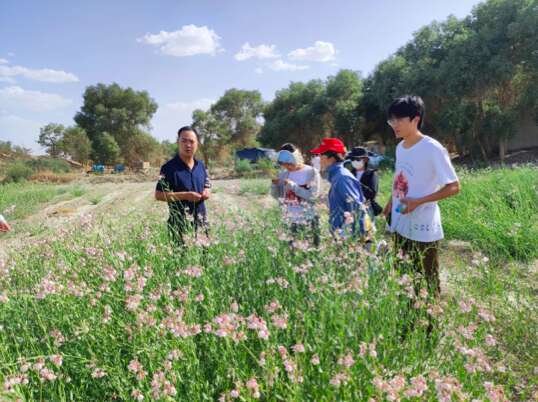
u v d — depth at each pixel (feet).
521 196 24.50
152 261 10.57
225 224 12.06
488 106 92.73
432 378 6.42
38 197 60.64
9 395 5.92
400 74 106.63
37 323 8.46
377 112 126.93
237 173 117.60
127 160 227.20
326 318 7.64
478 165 82.17
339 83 133.28
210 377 7.57
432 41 105.60
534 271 14.82
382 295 8.47
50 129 209.56
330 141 11.97
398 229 10.93
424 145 10.14
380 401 5.76
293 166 14.75
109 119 223.30
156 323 7.61
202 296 8.05
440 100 98.12
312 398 6.54
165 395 6.01
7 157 176.35
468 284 10.41
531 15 80.38
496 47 84.94
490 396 5.83
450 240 22.15
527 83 86.38
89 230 13.80
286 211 12.34
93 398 7.32
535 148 91.81
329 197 12.14
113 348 7.66
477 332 7.74
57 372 7.09
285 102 161.17
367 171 16.81
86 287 9.12
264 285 9.69
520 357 8.52
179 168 13.60
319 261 9.32
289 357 6.44
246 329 7.57
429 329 8.86
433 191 10.29
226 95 248.11
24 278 10.75
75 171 168.25
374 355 6.45
